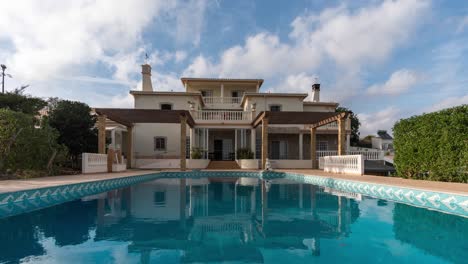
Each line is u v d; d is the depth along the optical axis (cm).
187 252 366
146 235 441
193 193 905
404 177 1072
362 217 558
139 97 2297
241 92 2722
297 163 2009
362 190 900
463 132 839
